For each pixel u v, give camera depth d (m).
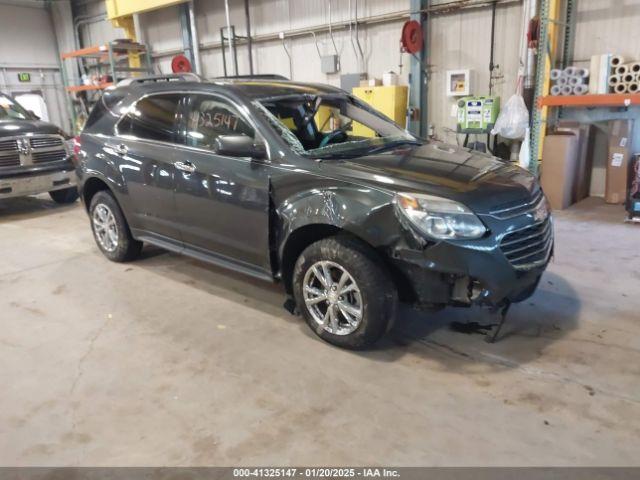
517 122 6.21
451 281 2.53
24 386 2.68
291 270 3.17
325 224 2.77
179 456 2.14
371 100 7.53
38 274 4.38
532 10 6.03
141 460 2.12
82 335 3.23
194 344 3.06
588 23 6.08
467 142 7.03
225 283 4.02
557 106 6.36
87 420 2.39
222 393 2.56
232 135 3.27
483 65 6.95
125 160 4.00
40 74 14.05
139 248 4.55
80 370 2.82
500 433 2.21
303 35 8.77
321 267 2.90
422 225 2.49
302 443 2.19
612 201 6.08
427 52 7.37
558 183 5.82
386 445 2.16
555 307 3.38
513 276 2.59
